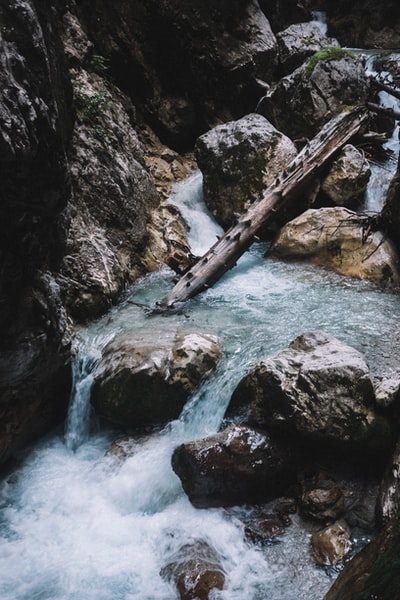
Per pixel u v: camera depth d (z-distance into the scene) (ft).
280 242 22.29
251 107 31.12
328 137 24.52
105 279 18.52
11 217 10.19
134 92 29.04
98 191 20.59
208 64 28.58
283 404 12.60
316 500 11.69
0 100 8.80
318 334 14.37
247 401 13.41
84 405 15.14
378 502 11.43
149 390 14.32
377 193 24.22
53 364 13.74
